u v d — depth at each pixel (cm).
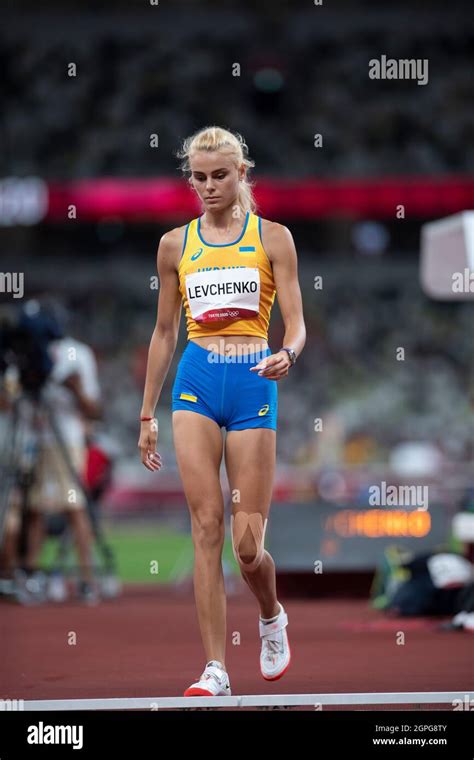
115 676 1638
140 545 5741
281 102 10000
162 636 2192
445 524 3206
